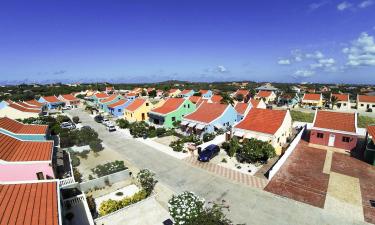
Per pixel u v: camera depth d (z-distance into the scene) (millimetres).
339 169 29875
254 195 24031
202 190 25219
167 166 31781
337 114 40312
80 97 129000
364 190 24688
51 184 17641
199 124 44625
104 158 35219
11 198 15211
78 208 21484
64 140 39000
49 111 85750
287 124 40344
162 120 53562
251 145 32125
